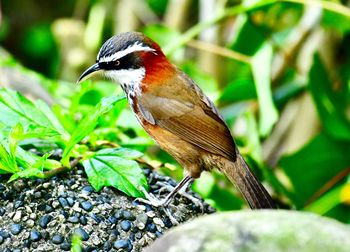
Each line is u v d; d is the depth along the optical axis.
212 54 16.27
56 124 9.81
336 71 15.06
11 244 8.59
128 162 9.34
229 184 14.03
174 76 10.30
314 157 14.09
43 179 9.22
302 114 15.34
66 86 13.47
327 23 14.05
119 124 11.40
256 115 14.79
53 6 20.16
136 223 8.88
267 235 6.38
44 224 8.73
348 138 13.96
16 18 19.50
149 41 10.27
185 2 17.20
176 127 10.12
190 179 10.10
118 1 18.56
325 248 6.22
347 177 13.67
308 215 6.69
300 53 15.12
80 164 9.59
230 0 16.72
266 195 9.84
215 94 13.72
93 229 8.73
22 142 9.98
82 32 18.70
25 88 12.87
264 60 13.20
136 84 10.23
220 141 9.97
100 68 10.28
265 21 14.35
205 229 6.55
